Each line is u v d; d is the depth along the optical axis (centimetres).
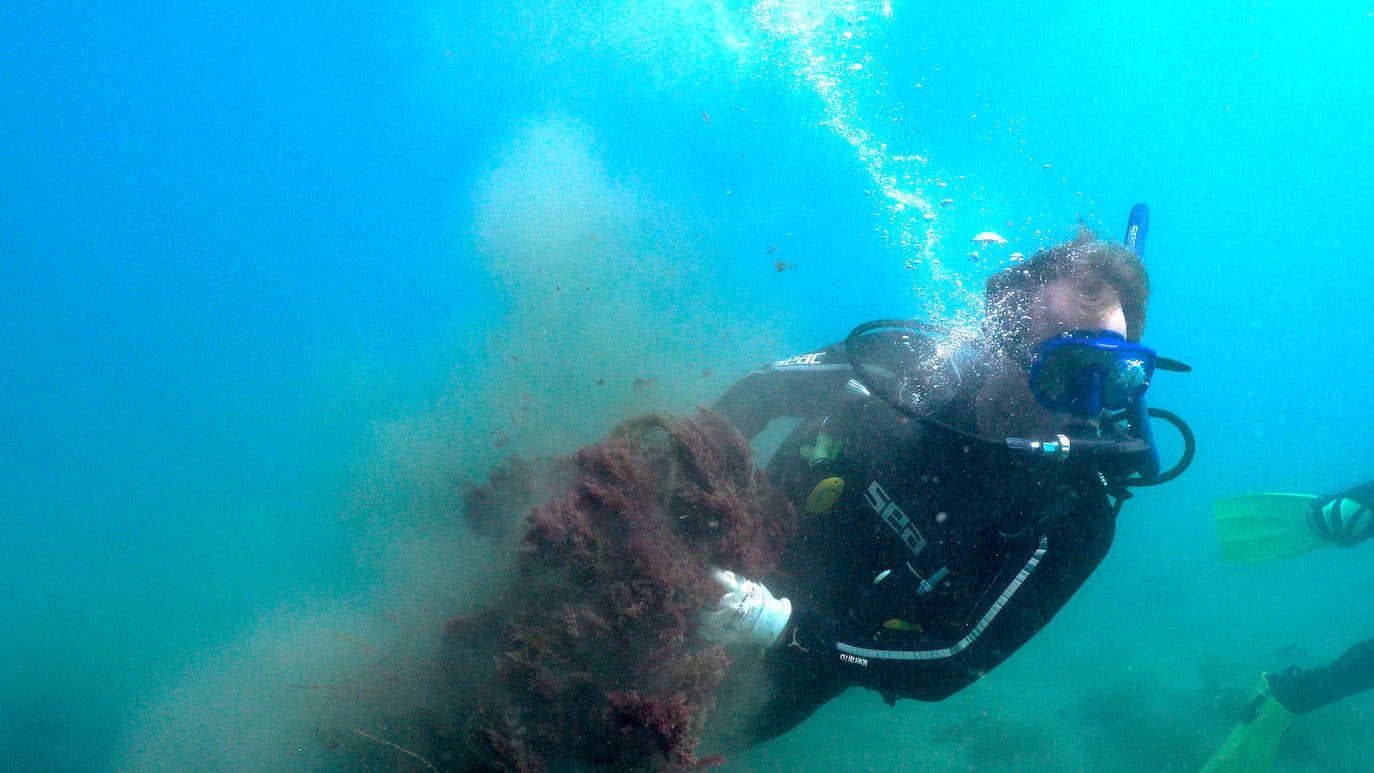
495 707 191
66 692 970
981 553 215
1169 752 691
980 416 216
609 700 183
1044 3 2569
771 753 542
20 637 1212
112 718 832
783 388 267
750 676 241
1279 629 1292
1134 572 1795
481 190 1069
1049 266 217
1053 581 207
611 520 194
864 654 209
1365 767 682
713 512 201
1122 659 1076
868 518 230
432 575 282
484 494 242
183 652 916
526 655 188
